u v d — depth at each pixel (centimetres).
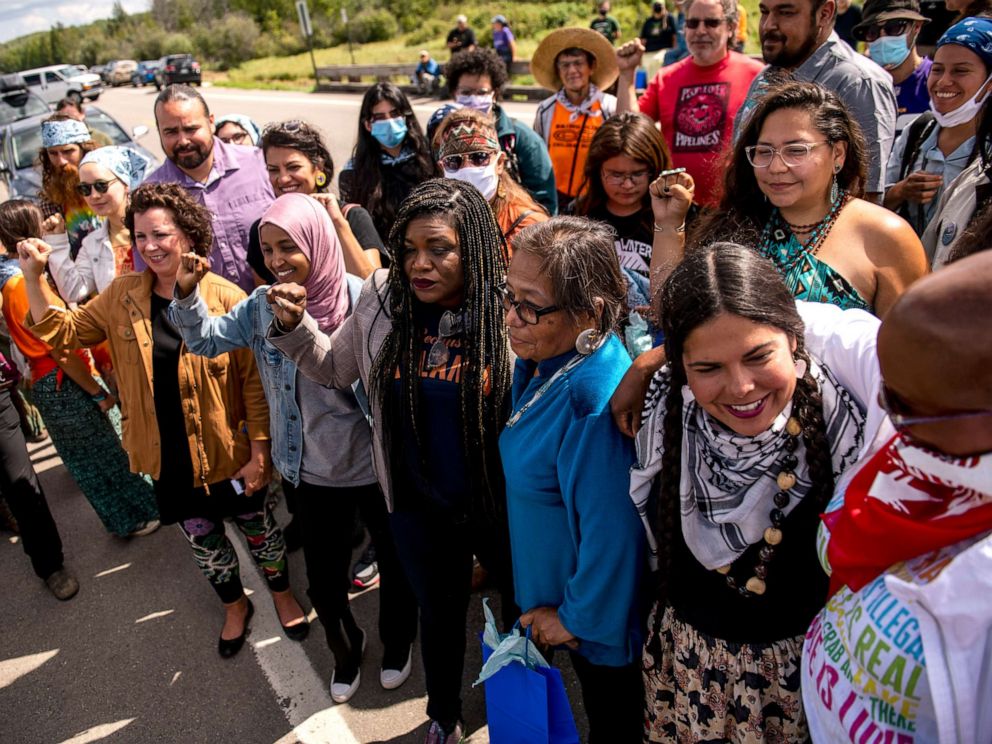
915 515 99
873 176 263
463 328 185
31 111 1014
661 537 146
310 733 249
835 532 111
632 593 160
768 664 147
